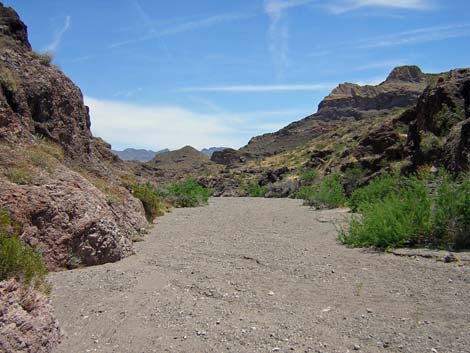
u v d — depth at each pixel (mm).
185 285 8312
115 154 29391
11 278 5590
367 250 11078
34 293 5746
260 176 62438
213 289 7941
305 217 19859
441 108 21406
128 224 14445
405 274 8539
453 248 10242
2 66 15250
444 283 7762
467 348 5098
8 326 5074
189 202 29984
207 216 22188
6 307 5184
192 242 13492
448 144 19078
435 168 19016
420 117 23000
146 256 11445
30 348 5129
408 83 177125
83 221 10516
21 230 9578
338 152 45656
